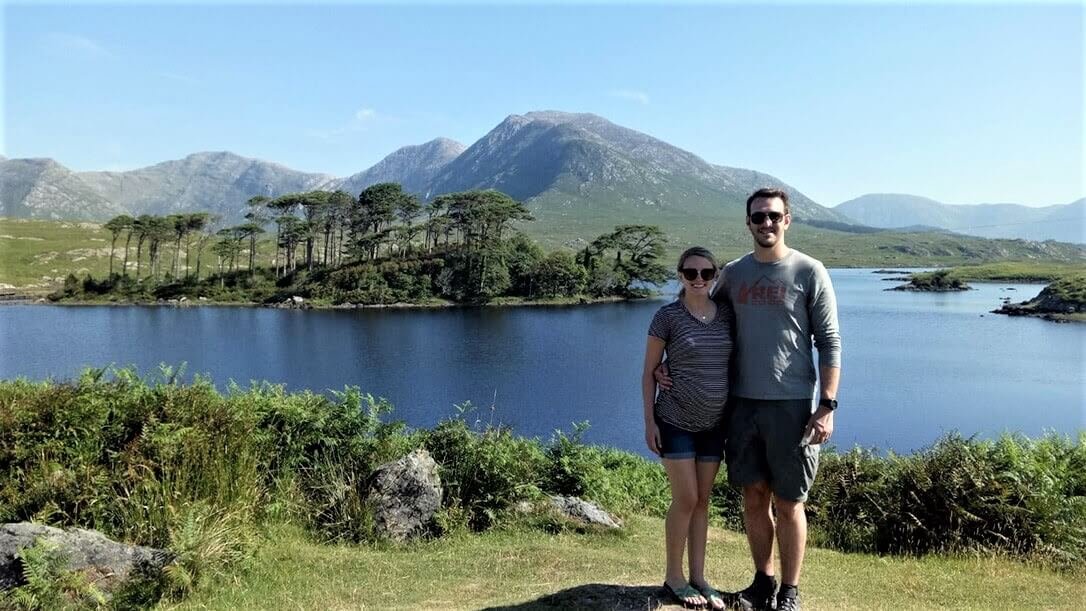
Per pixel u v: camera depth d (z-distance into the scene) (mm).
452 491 7172
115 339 64375
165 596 4738
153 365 48875
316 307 99375
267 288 116812
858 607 4898
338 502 6719
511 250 118688
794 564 4129
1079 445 8797
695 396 4082
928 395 41531
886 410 37469
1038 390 43156
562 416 34250
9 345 60219
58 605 4391
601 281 117062
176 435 5863
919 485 7898
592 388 41375
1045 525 7277
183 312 92875
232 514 5730
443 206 134750
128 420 6055
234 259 150500
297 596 4965
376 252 131000
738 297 4070
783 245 4074
